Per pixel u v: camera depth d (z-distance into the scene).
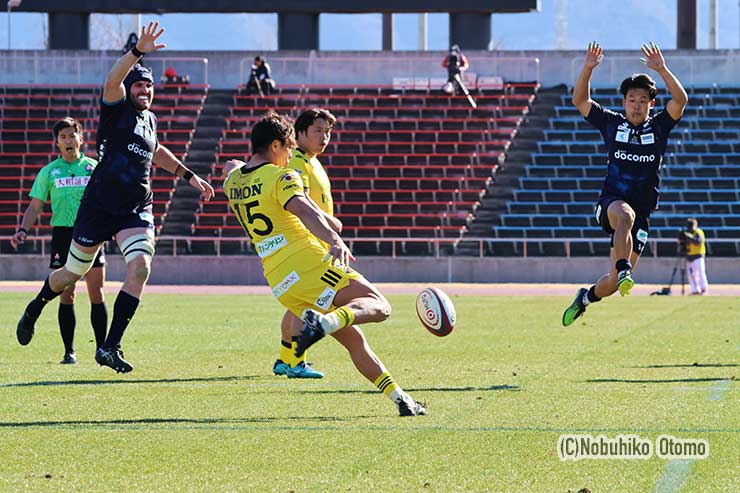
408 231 40.50
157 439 8.93
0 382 12.37
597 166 43.53
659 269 37.56
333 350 15.76
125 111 11.78
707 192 41.97
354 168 43.44
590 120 13.17
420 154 44.31
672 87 12.66
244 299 29.83
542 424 9.45
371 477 7.62
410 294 32.28
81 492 7.27
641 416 9.82
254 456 8.28
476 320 21.97
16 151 44.75
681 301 28.66
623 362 14.30
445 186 42.72
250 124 46.22
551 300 29.14
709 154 43.91
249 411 10.30
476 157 43.97
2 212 41.31
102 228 11.94
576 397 11.01
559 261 37.69
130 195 11.84
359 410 10.32
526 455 8.27
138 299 11.58
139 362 14.45
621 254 12.64
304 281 9.70
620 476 7.62
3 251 39.75
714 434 8.98
